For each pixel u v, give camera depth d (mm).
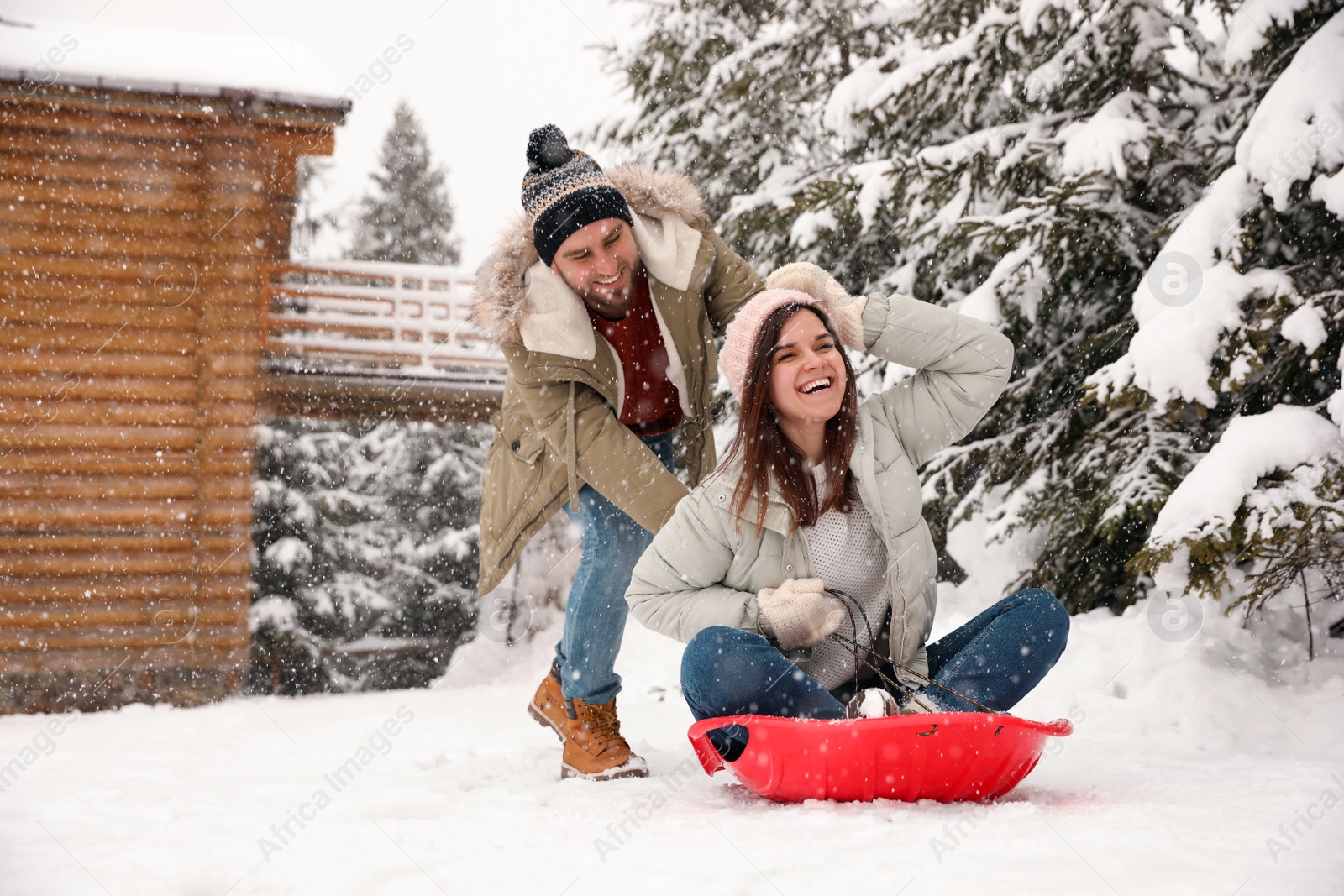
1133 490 4371
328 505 15133
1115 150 4902
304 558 14609
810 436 2201
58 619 8625
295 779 2941
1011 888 1212
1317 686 3248
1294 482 3312
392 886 1384
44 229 8695
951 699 1984
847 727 1781
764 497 2152
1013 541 5164
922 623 2201
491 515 2908
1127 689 3578
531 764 3033
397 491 16312
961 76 5934
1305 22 4367
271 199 9469
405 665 14922
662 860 1459
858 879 1296
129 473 8797
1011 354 2316
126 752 4137
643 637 6773
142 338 8844
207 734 5086
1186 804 1745
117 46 8812
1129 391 3828
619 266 2551
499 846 1633
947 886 1237
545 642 10164
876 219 6012
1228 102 5238
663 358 2732
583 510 2727
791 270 2281
